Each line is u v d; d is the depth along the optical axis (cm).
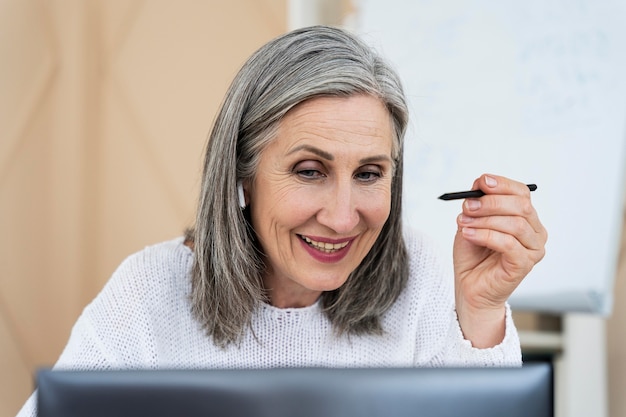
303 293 161
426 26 271
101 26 353
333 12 294
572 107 252
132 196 347
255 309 160
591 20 253
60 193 349
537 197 253
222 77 323
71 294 349
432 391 83
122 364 155
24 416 143
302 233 144
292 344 162
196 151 329
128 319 156
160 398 82
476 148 260
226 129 148
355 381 83
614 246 245
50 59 346
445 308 170
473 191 144
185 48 333
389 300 165
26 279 346
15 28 337
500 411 84
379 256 161
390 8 277
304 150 139
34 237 347
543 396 86
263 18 314
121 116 350
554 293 249
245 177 150
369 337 166
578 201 248
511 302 255
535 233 145
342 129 138
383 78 142
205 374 82
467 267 151
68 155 347
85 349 155
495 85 261
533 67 257
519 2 261
